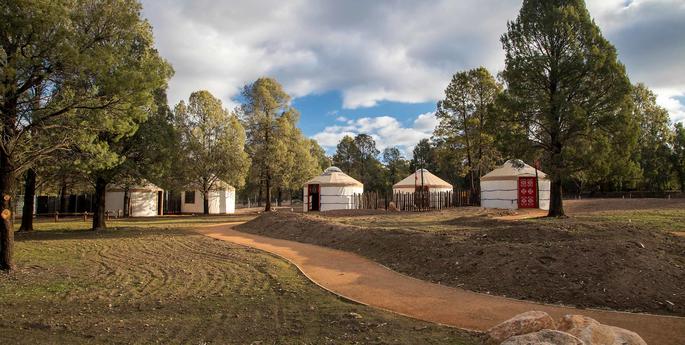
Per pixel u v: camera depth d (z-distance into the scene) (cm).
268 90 4269
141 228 2469
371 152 8900
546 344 484
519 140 2172
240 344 646
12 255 1220
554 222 1666
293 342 649
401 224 2011
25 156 1337
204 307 839
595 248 1004
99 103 1297
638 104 4688
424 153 8650
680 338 637
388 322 729
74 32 1222
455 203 3941
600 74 2075
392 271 1159
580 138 2119
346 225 1834
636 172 2106
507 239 1290
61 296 942
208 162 3953
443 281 1027
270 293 938
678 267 933
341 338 660
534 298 868
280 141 4109
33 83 1209
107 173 2272
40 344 655
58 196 4409
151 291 975
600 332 537
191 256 1441
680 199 3256
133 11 1373
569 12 2162
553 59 2142
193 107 3981
